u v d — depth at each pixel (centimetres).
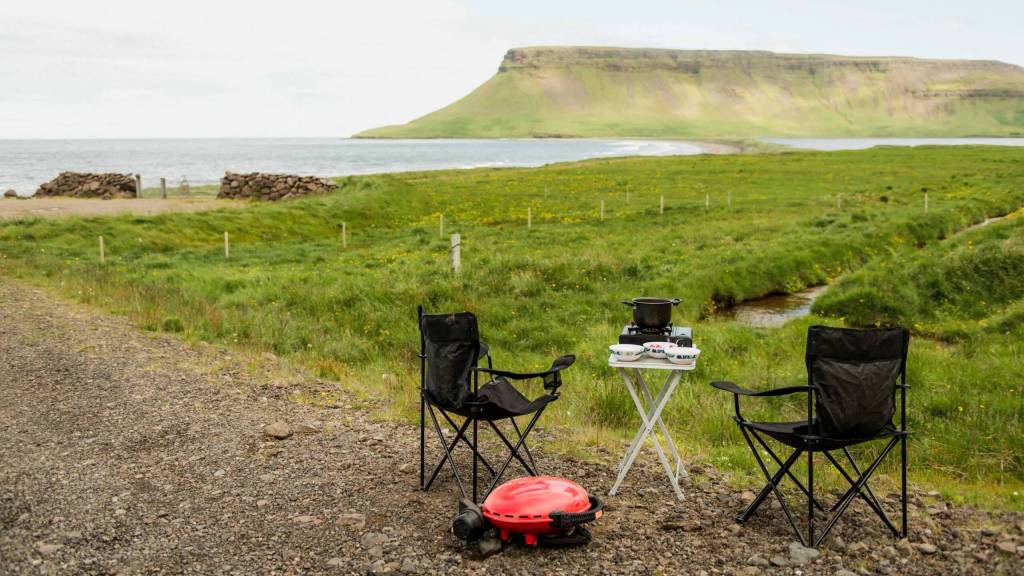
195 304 1446
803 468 659
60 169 10781
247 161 14388
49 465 604
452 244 1820
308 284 1722
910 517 529
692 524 500
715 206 3791
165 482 573
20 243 2308
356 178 4362
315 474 597
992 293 1702
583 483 589
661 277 1919
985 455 760
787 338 1375
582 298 1669
